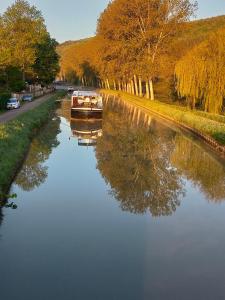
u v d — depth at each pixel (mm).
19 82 70812
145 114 54969
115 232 13570
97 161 24344
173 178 20844
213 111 44594
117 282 10266
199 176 21375
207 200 17391
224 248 12516
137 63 64562
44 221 14414
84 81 160250
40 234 13250
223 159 25719
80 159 24766
